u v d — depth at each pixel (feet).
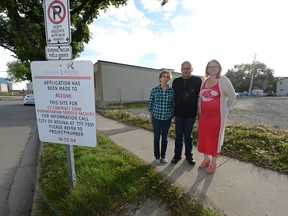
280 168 10.48
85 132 7.58
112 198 8.12
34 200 8.54
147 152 13.96
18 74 141.69
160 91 11.12
